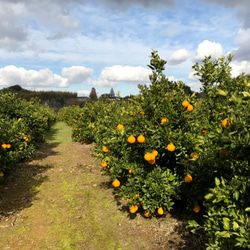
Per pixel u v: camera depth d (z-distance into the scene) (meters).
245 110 1.66
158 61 3.70
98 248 2.91
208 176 2.91
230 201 1.81
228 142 1.71
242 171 1.76
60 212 3.82
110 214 3.75
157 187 3.19
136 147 3.49
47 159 7.27
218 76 4.38
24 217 3.64
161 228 3.27
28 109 8.51
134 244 2.97
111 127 4.28
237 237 1.58
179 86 3.67
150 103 3.39
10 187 4.83
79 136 10.58
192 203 3.18
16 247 2.92
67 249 2.90
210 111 4.04
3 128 4.99
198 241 2.90
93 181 5.25
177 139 3.09
